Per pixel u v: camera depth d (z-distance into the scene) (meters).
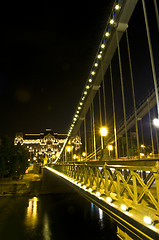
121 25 20.42
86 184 10.90
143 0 14.41
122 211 5.82
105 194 7.80
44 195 15.32
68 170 18.09
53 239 6.18
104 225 6.67
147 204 5.60
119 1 19.86
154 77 13.05
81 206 10.08
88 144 53.62
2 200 13.83
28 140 167.75
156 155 26.50
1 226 7.58
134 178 5.48
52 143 163.00
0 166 40.50
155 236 4.34
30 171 89.06
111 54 23.94
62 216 8.66
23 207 11.28
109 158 18.70
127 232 5.45
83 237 6.07
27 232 6.93
